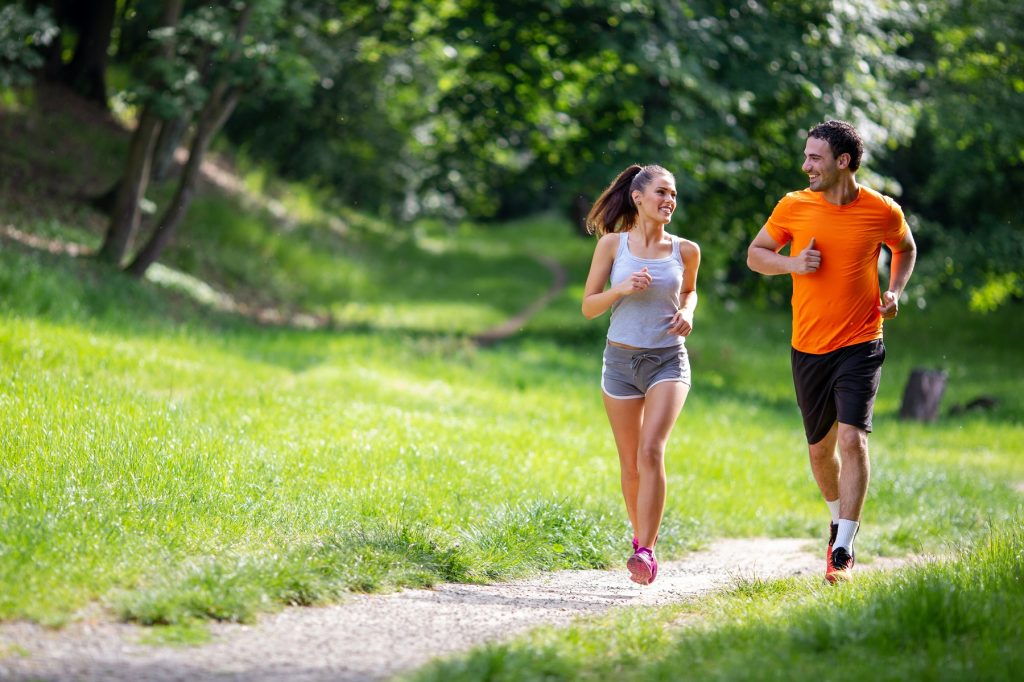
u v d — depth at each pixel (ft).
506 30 103.24
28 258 77.51
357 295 143.74
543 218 369.50
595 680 19.31
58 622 21.26
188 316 89.66
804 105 100.58
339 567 26.91
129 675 18.93
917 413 95.25
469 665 19.15
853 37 98.84
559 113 111.04
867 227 30.68
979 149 130.72
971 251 123.85
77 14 146.41
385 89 167.32
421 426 49.24
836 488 33.01
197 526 28.73
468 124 113.70
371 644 22.12
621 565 34.45
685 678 19.17
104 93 147.84
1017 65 114.42
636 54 90.07
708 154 106.83
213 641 21.40
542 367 91.40
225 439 39.09
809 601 24.98
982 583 24.54
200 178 149.28
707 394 94.73
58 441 35.04
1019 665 19.02
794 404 100.68
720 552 39.19
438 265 198.18
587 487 42.70
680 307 30.37
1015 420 97.14
